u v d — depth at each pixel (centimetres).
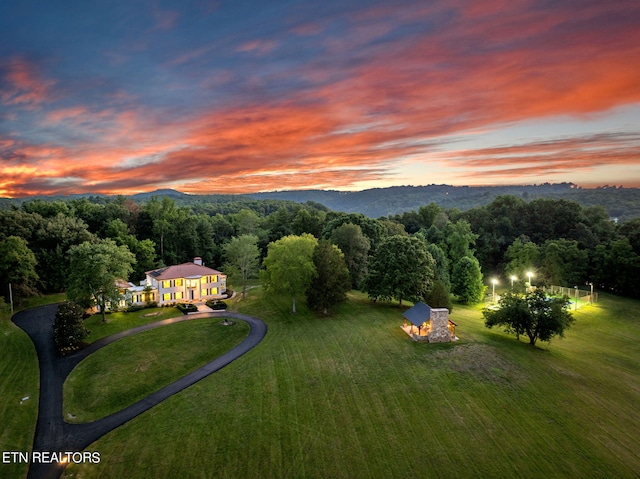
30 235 7244
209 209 18450
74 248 5609
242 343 4653
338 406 3141
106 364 4131
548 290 6544
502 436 2731
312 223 9769
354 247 7306
